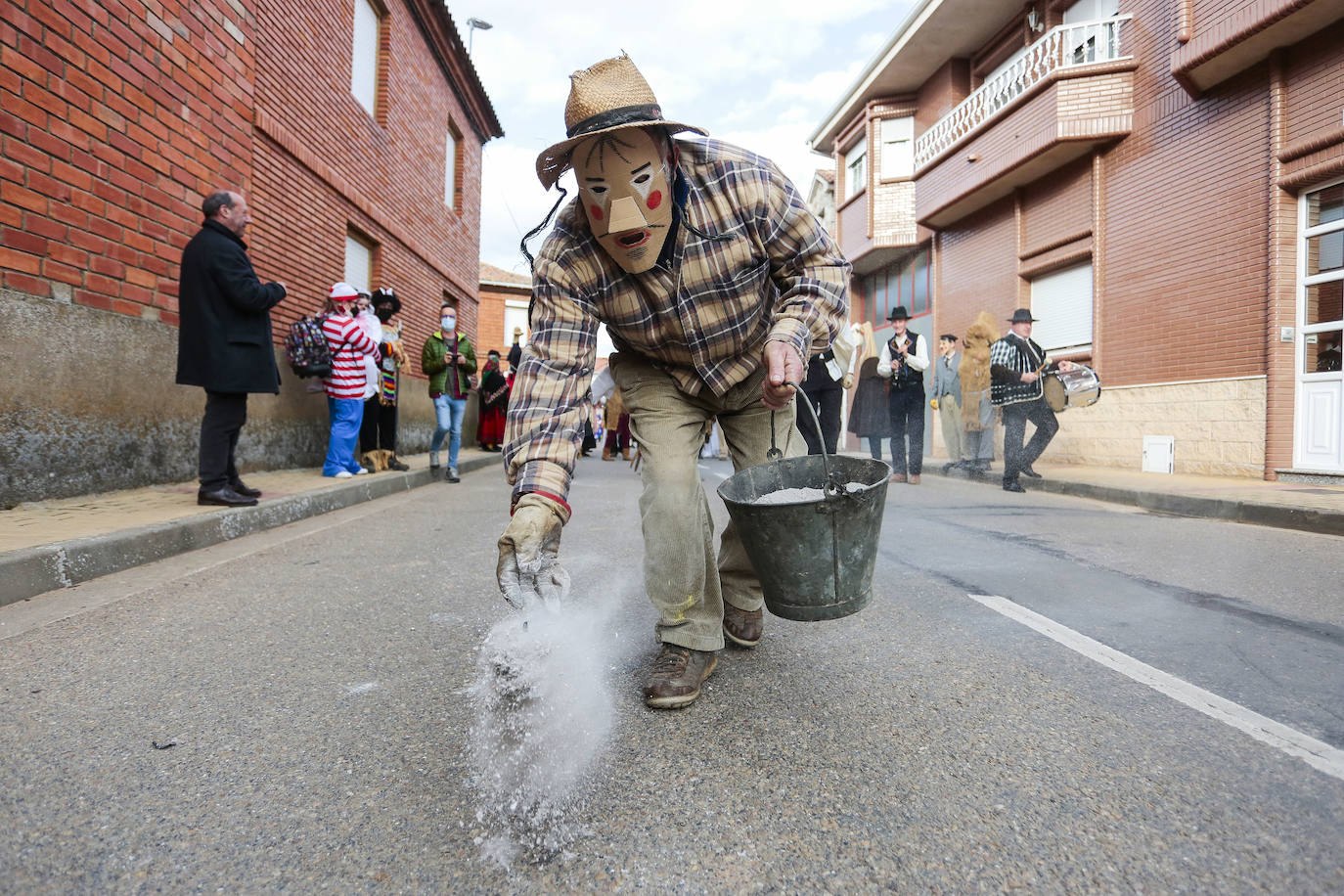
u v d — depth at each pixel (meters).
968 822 1.52
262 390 4.98
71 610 3.04
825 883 1.33
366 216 10.32
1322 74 7.51
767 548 1.78
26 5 4.56
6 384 4.42
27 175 4.57
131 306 5.44
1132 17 9.94
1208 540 4.85
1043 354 8.22
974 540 4.81
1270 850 1.41
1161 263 9.41
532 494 1.69
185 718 2.01
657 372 2.14
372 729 1.95
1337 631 2.81
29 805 1.57
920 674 2.36
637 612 3.06
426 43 12.80
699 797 1.62
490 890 1.31
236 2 6.85
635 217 1.75
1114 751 1.82
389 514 5.90
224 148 6.67
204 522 4.41
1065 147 10.45
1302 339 7.86
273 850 1.42
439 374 8.50
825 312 1.92
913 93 16.25
